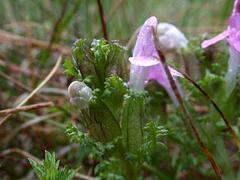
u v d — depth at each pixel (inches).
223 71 4.5
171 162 5.0
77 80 3.5
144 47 3.5
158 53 3.4
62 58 6.3
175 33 4.7
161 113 4.7
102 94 3.4
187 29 7.4
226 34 3.8
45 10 7.7
